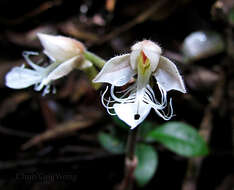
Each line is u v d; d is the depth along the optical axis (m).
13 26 0.13
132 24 0.13
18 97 0.11
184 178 0.09
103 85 0.07
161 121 0.10
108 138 0.09
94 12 0.14
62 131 0.10
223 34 0.12
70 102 0.11
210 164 0.10
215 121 0.10
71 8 0.14
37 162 0.09
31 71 0.07
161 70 0.06
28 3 0.13
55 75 0.07
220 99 0.10
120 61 0.06
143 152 0.08
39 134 0.10
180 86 0.06
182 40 0.13
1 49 0.12
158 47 0.06
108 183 0.10
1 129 0.10
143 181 0.08
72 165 0.09
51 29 0.13
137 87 0.06
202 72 0.12
